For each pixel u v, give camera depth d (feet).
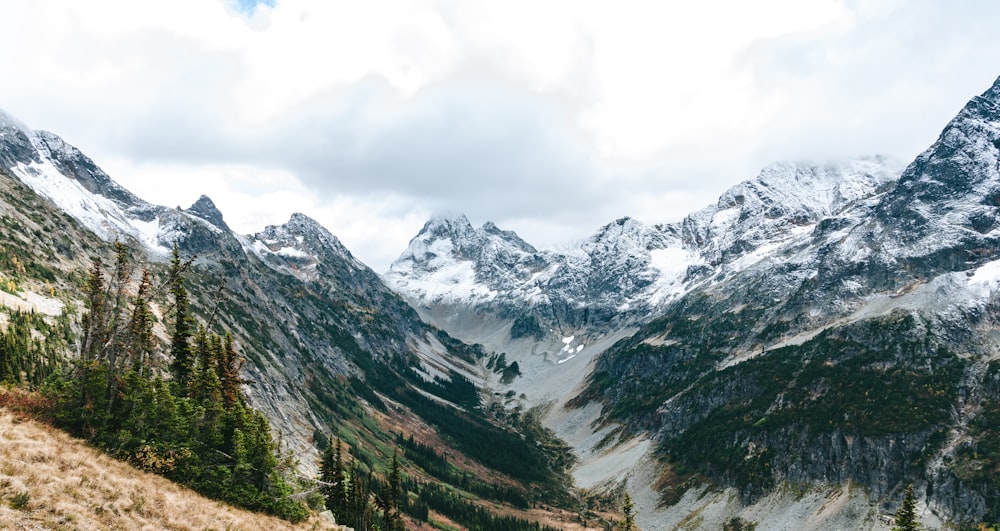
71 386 185.68
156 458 185.16
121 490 154.51
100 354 208.85
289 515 219.20
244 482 210.79
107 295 228.02
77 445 169.27
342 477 327.88
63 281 401.29
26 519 118.52
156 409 198.59
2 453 140.67
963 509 492.95
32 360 230.48
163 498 166.61
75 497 138.41
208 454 208.44
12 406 173.58
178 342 253.44
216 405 226.17
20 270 362.33
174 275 258.16
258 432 226.58
